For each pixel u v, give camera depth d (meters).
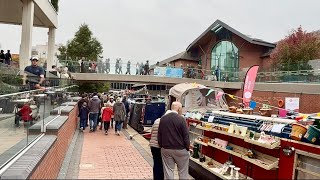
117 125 16.84
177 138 6.71
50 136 7.63
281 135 6.56
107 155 11.37
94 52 40.59
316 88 25.14
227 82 36.50
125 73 32.66
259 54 44.28
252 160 7.09
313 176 5.73
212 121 9.50
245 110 9.88
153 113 19.97
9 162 5.09
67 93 17.98
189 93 12.99
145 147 13.30
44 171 5.88
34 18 23.52
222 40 46.94
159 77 33.97
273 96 30.12
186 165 6.82
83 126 17.66
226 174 8.02
